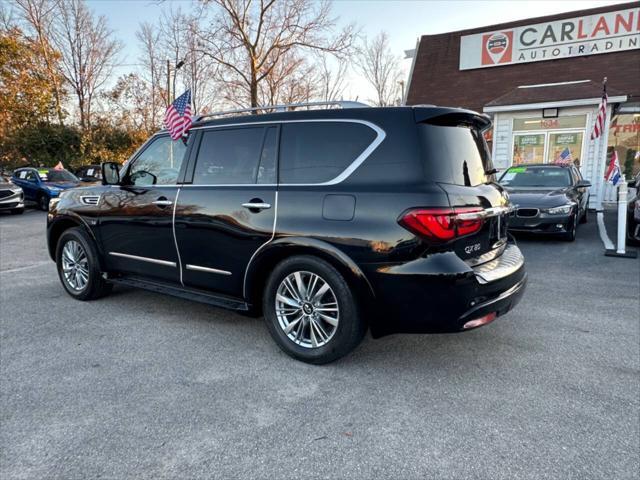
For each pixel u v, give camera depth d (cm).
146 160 416
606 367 311
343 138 308
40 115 2298
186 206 370
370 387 286
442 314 274
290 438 232
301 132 326
